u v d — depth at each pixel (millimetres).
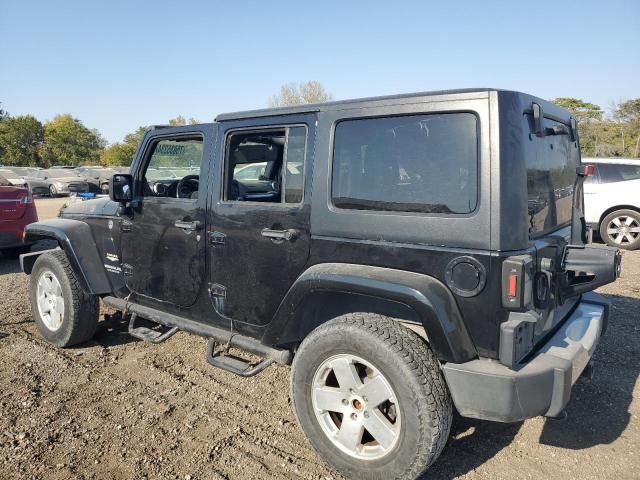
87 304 4434
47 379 3965
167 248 3783
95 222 4398
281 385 3893
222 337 3453
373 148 2746
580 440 3125
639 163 9352
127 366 4227
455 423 3328
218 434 3203
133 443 3094
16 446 3043
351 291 2654
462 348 2420
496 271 2352
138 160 4012
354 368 2656
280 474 2799
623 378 3936
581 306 3400
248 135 3320
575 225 3512
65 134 70125
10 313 5617
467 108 2449
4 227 7629
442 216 2496
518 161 2410
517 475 2783
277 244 3100
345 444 2697
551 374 2406
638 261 8211
